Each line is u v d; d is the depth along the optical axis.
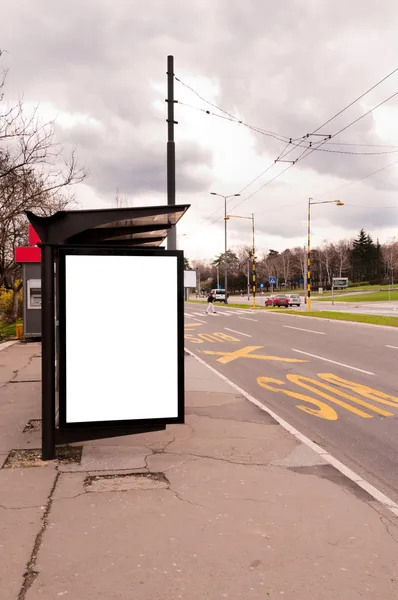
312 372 11.29
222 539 3.46
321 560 3.21
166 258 5.39
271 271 145.25
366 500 4.16
